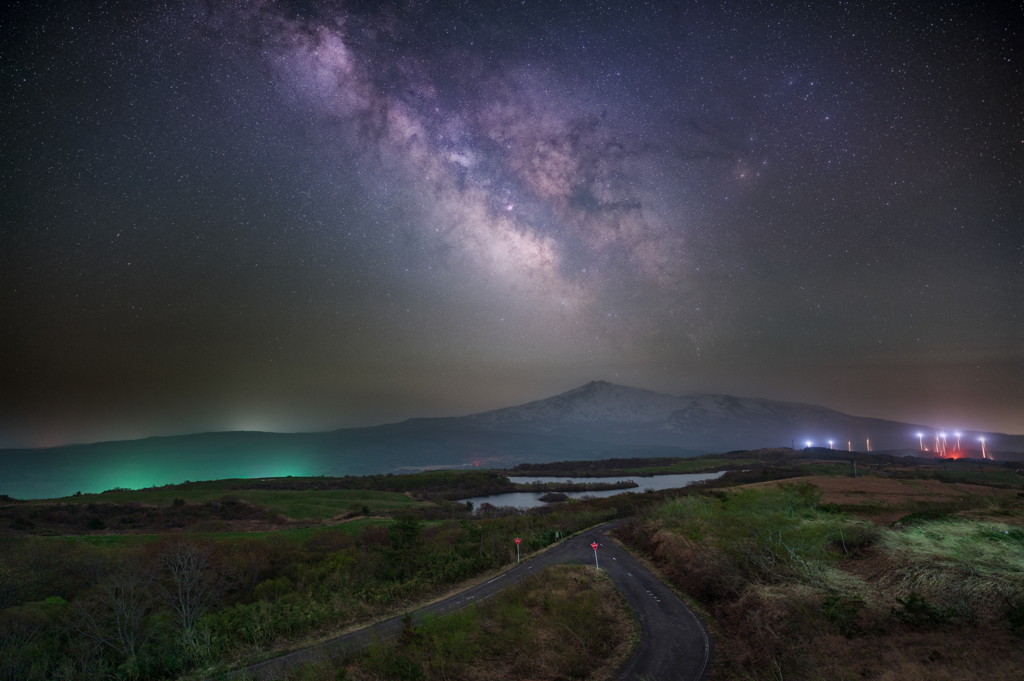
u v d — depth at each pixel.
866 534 29.03
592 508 71.94
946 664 14.97
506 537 44.25
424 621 23.25
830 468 129.12
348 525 64.81
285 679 18.39
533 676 19.33
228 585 32.19
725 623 23.78
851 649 17.33
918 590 20.19
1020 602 17.19
